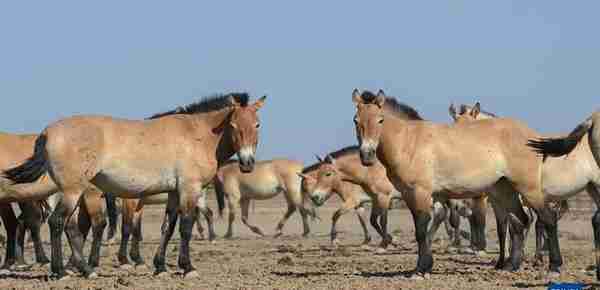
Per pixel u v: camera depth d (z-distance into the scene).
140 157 16.72
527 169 16.95
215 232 42.00
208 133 17.31
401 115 17.08
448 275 17.09
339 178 29.27
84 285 15.92
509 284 15.51
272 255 24.97
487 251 25.52
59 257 16.83
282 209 62.94
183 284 15.91
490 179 16.91
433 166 16.58
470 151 16.70
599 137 15.00
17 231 22.08
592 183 19.02
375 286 15.26
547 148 15.63
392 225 44.47
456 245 26.42
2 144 18.48
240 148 16.94
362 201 30.47
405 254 25.23
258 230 38.25
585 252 24.06
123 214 20.98
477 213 23.45
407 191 16.61
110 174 16.58
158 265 17.55
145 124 17.08
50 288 15.56
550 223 17.11
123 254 20.94
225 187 37.62
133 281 16.45
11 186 18.30
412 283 15.64
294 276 17.50
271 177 37.75
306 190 34.75
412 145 16.50
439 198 18.25
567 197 19.22
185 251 17.11
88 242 31.73
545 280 16.23
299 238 36.06
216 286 15.62
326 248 28.31
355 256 24.36
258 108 17.25
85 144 16.23
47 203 24.31
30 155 18.62
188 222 17.05
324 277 17.08
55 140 16.19
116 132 16.64
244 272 18.62
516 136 16.98
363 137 16.14
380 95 16.28
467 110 23.61
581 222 43.25
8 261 19.80
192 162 17.06
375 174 27.75
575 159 18.86
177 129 17.14
